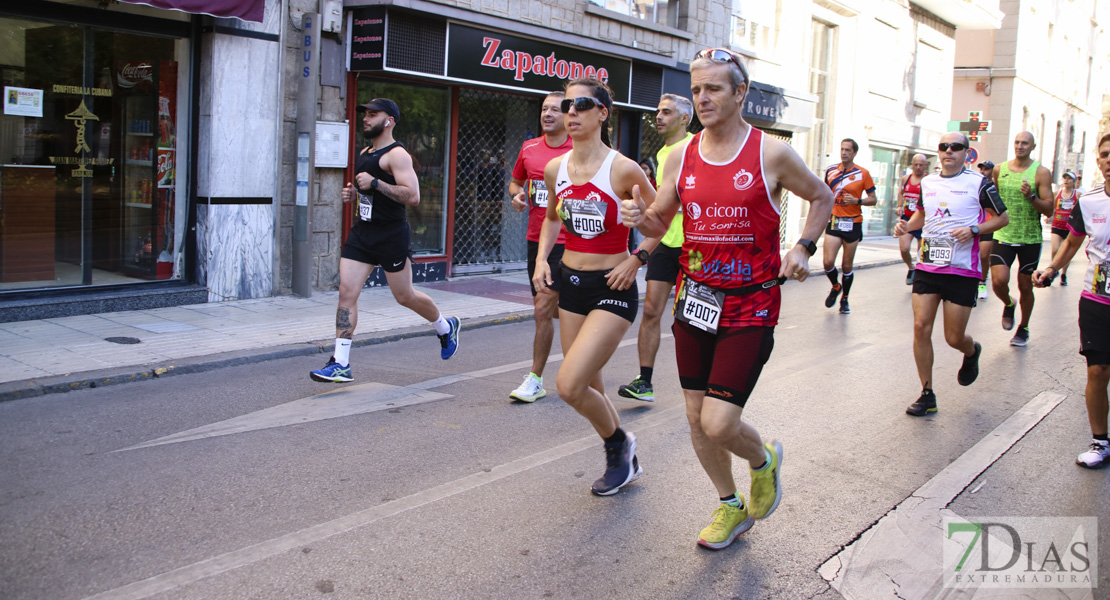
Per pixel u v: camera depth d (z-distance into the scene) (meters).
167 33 8.66
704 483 4.51
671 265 5.91
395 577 3.35
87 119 8.31
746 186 3.40
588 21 12.69
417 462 4.67
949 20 26.42
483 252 12.50
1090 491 4.61
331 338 7.66
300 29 9.51
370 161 6.06
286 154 9.62
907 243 13.58
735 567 3.58
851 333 9.18
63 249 8.27
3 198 7.82
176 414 5.42
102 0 8.13
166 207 9.00
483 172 12.26
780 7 17.95
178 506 3.96
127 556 3.45
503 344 8.02
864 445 5.27
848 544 3.85
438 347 7.79
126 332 7.48
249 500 4.06
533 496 4.25
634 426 5.49
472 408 5.77
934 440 5.41
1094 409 5.00
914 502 4.36
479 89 11.55
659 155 6.27
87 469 4.40
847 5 20.31
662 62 14.13
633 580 3.42
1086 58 39.44
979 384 6.97
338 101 10.05
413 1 9.94
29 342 6.92
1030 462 5.05
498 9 11.13
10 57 7.74
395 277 6.30
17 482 4.19
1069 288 14.07
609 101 4.20
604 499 4.25
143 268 8.89
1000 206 5.85
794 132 18.59
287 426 5.24
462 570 3.43
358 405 5.75
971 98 30.89
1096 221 4.93
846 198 10.15
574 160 4.23
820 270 15.67
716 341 3.59
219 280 9.15
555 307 5.88
